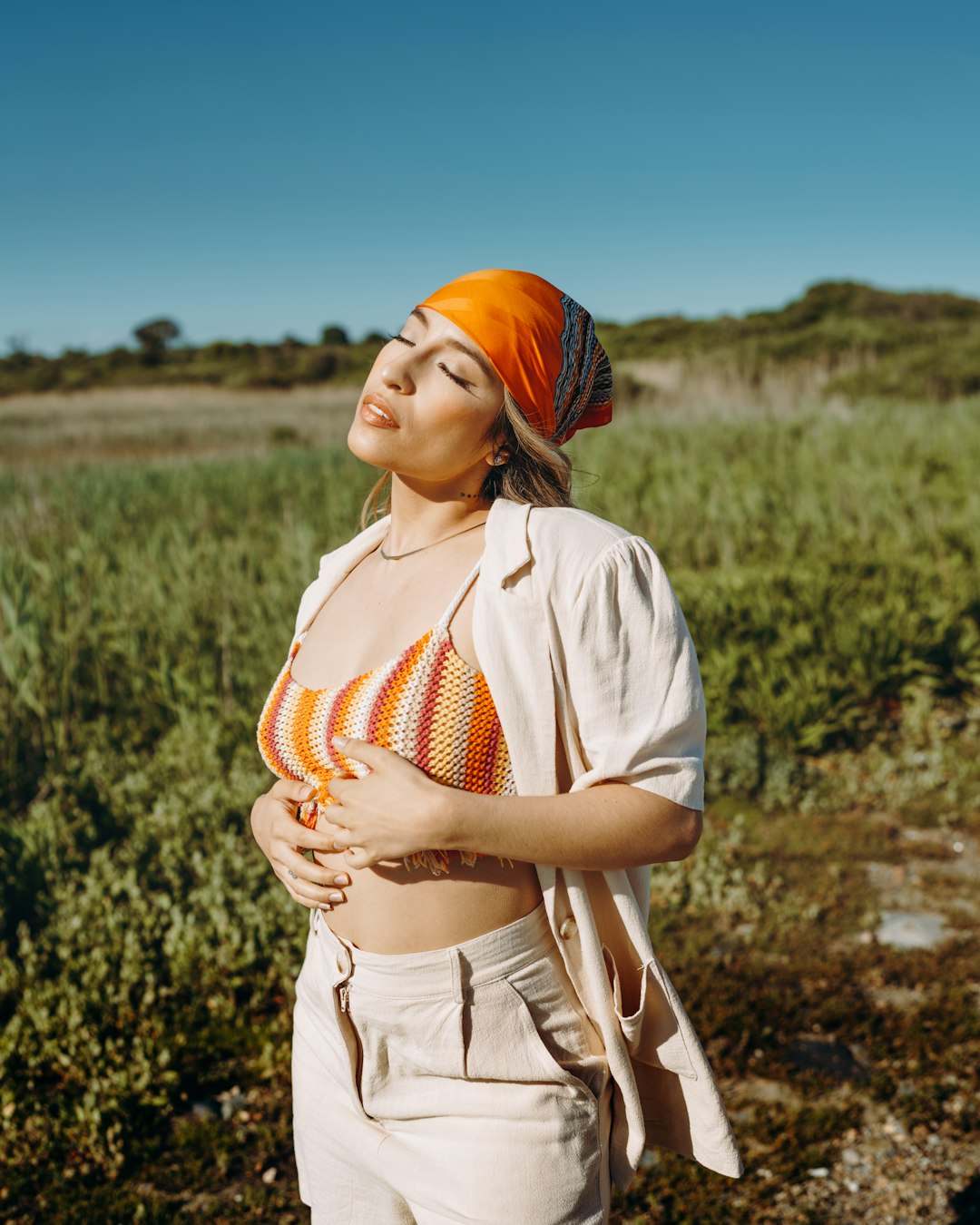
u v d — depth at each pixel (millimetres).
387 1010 1411
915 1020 3414
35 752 5215
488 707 1349
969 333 30516
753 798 5270
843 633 6379
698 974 3699
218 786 4707
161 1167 2867
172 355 47281
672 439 14078
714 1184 2754
